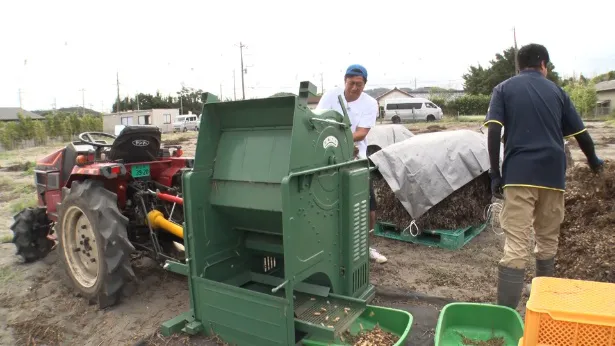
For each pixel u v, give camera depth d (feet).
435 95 169.17
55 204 15.70
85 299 13.29
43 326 11.82
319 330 9.10
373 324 10.28
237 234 11.75
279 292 11.43
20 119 112.47
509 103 10.29
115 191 14.56
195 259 10.57
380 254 16.11
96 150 15.20
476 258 15.70
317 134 9.94
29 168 48.37
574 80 153.89
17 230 16.28
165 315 12.22
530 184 9.86
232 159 10.69
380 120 127.65
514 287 10.09
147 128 14.48
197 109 233.35
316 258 9.96
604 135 62.85
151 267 15.72
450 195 17.22
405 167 17.07
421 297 12.57
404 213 17.79
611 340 6.29
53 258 17.06
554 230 10.68
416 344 10.18
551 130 10.00
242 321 9.86
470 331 10.14
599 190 14.01
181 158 15.90
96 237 12.42
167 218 14.82
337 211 10.77
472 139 17.97
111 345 10.82
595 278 11.61
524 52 10.73
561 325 6.51
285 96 9.43
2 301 13.43
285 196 8.68
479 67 173.78
